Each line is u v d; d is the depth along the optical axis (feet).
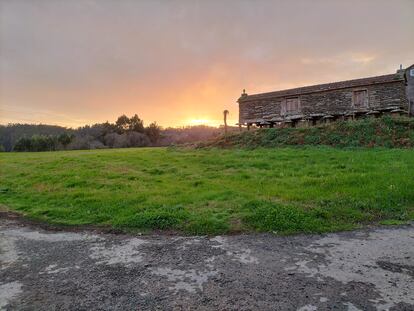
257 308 13.46
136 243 22.48
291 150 66.69
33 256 20.75
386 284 15.16
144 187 40.88
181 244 21.84
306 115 92.48
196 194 35.32
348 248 19.85
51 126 398.21
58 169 61.31
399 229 23.06
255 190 35.65
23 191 43.98
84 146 263.08
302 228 23.66
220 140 90.48
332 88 89.10
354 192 31.30
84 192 39.19
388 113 82.84
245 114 106.42
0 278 17.48
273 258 18.72
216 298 14.43
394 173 37.60
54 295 15.34
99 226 27.20
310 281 15.67
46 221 29.55
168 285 15.88
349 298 13.98
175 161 65.10
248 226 24.58
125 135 281.74
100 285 16.19
